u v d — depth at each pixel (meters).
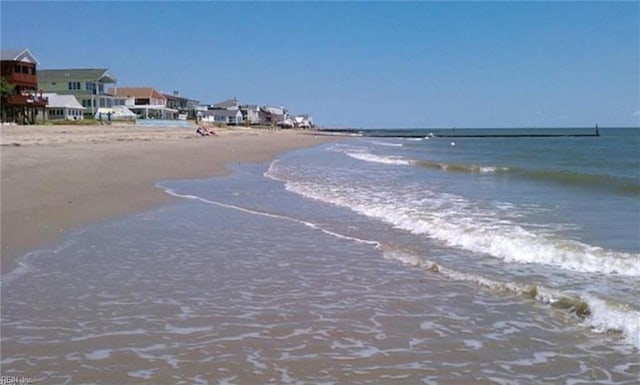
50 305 6.91
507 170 28.33
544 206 14.98
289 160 35.69
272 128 143.62
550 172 26.34
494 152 52.72
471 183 21.72
